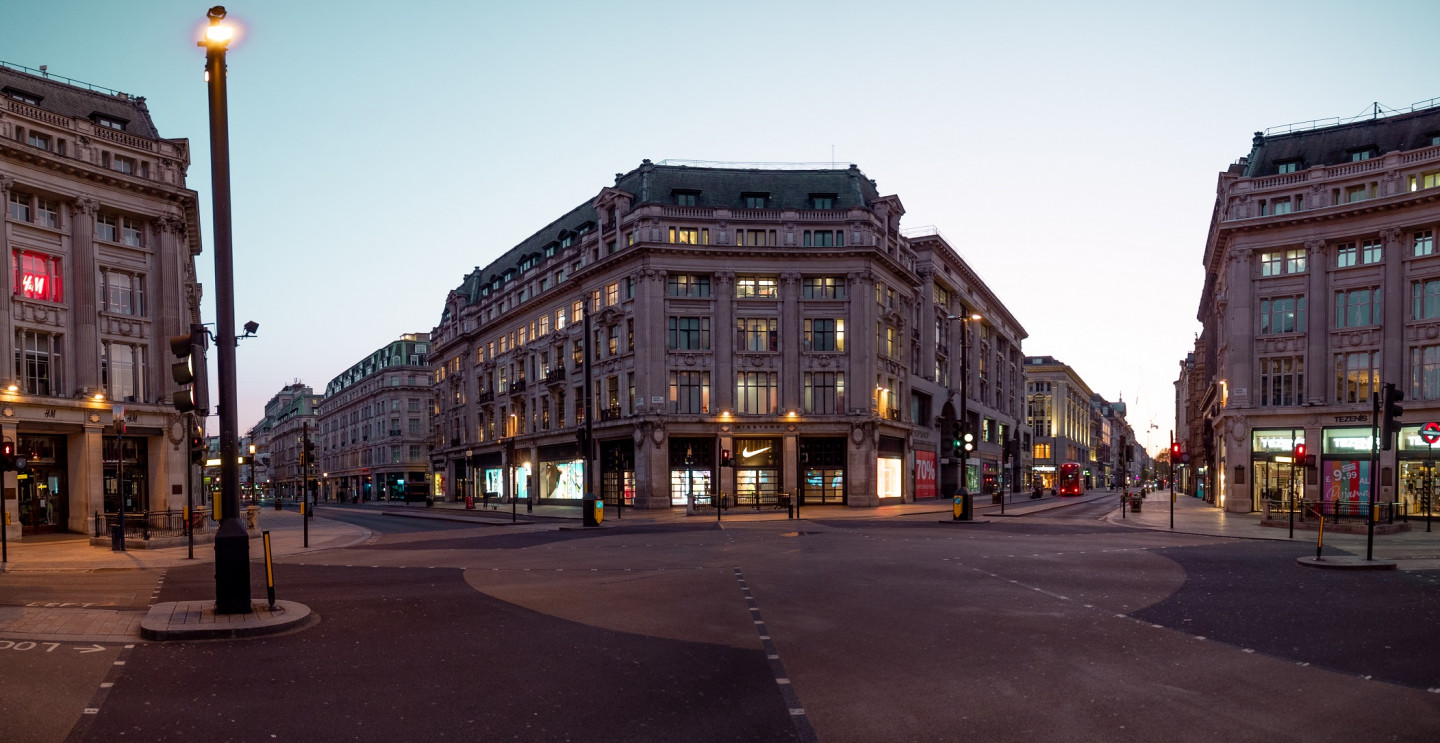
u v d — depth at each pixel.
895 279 57.16
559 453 61.16
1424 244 40.22
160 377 37.81
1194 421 93.94
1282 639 10.04
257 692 7.95
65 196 35.06
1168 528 29.81
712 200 53.88
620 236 53.62
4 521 20.86
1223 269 49.81
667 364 50.91
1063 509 50.97
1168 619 11.35
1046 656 9.25
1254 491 44.06
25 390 33.88
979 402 76.75
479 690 8.02
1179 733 6.65
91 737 6.72
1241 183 45.16
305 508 25.86
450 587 15.09
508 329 70.50
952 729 6.79
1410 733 6.63
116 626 11.09
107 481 37.00
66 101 38.06
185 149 39.38
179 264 39.03
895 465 56.94
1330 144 44.97
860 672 8.62
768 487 51.44
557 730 6.82
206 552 23.39
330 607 12.77
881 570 17.06
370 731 6.82
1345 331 41.91
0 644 9.98
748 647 9.84
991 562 18.38
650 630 10.88
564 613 12.20
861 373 51.62
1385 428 17.27
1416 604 12.43
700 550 22.09
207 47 11.22
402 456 104.75
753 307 51.66
